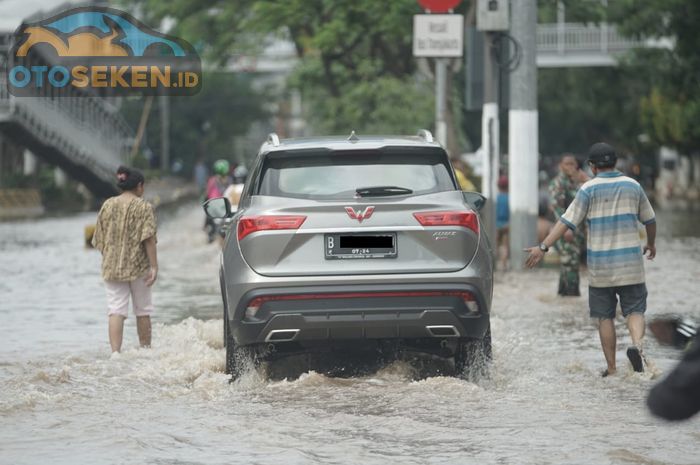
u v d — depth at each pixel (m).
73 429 20.94
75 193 154.75
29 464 18.44
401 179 25.41
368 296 24.33
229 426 21.14
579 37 146.12
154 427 21.14
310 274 24.45
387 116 112.56
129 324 37.03
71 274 56.06
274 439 20.09
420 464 18.27
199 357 28.69
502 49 53.88
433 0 55.75
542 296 43.56
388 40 105.94
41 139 114.88
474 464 18.25
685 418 11.60
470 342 25.92
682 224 95.19
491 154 54.56
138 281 31.03
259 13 99.50
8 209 138.62
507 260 58.09
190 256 65.31
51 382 25.66
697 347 11.65
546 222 59.03
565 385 25.50
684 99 127.06
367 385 25.19
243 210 25.66
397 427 20.98
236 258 24.91
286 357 29.44
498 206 57.19
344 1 93.62
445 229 24.69
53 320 38.47
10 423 21.44
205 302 43.22
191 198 171.50
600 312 26.94
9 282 52.06
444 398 23.64
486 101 54.59
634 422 21.36
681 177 172.12
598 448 19.25
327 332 24.45
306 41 113.12
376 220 24.58
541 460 18.45
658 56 119.06
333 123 116.94
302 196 25.08
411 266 24.58
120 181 31.06
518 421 21.48
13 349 31.69
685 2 104.94
